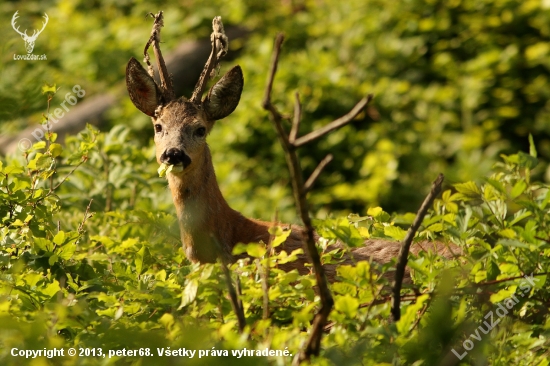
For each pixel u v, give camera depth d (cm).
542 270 873
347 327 739
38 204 1016
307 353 696
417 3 2219
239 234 1126
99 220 1249
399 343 711
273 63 645
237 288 757
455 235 892
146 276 895
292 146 650
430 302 766
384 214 973
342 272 760
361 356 711
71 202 1295
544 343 820
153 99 1166
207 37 2391
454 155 1873
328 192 1783
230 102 1191
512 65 2047
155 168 1532
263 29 2406
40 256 946
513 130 1977
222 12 2434
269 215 1634
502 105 1986
